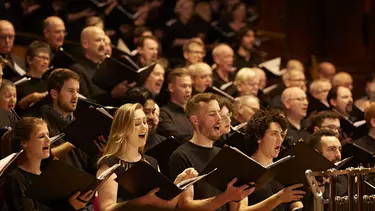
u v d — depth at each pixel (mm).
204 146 13477
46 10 23766
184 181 11906
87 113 13234
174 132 17469
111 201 12141
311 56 30797
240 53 26312
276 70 24609
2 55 18031
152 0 26750
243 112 18156
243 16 27859
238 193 12234
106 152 12547
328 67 27516
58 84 14805
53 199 11562
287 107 19438
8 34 18016
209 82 19719
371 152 17719
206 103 13391
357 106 23953
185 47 21906
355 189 12969
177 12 26156
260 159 13938
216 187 12273
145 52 20906
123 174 11570
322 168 12969
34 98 15680
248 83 20578
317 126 17969
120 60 18609
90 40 18453
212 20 28547
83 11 23859
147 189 11758
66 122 14836
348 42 34062
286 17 33281
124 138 12492
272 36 30703
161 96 18219
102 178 11438
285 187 13391
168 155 14086
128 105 12609
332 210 12750
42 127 12508
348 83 25641
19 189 12227
